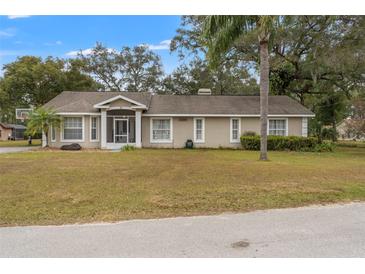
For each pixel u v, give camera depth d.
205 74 34.06
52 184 7.45
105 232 4.35
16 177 8.33
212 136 20.97
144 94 23.53
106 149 19.41
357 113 18.06
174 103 22.02
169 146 20.80
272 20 11.95
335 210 5.52
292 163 11.66
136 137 19.92
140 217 5.09
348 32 18.12
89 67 37.59
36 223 4.78
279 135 20.19
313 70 21.31
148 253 3.65
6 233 4.32
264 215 5.20
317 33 19.88
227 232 4.35
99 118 20.30
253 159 13.16
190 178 8.25
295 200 6.13
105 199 6.10
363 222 4.82
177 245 3.88
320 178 8.29
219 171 9.44
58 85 26.92
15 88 25.70
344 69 19.50
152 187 7.13
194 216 5.14
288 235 4.23
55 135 19.89
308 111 21.06
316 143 18.84
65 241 4.01
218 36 12.30
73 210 5.42
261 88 12.82
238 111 20.75
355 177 8.48
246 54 23.20
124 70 39.41
